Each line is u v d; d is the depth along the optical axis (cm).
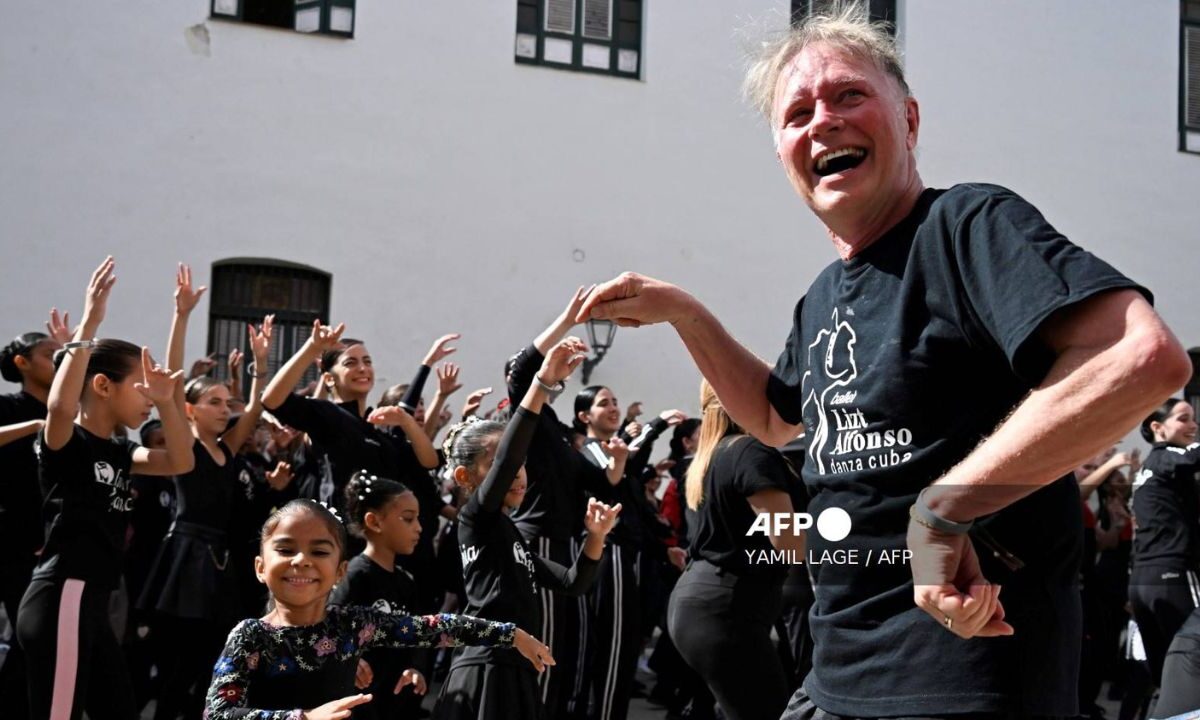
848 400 194
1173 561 704
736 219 1229
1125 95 1348
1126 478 888
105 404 492
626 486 654
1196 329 1351
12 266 1034
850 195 198
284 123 1109
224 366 1095
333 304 1109
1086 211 1326
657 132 1212
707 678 439
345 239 1117
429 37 1153
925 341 185
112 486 486
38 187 1045
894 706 188
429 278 1137
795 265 1243
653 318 244
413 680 512
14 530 556
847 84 201
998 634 177
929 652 187
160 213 1073
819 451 201
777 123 212
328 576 377
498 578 474
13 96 1045
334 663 372
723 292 1219
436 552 771
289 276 1118
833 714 198
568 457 588
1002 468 164
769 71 216
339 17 1136
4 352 577
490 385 1140
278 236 1100
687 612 439
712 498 434
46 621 462
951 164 1280
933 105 1280
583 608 606
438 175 1147
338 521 388
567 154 1185
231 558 634
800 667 544
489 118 1165
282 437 755
